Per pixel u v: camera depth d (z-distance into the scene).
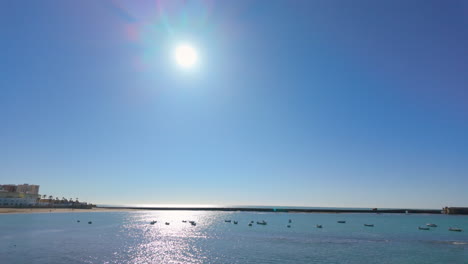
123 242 63.62
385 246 60.81
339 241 68.12
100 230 88.12
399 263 44.69
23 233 74.81
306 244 63.03
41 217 132.50
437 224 131.88
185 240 68.56
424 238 75.25
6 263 41.50
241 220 151.12
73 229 88.19
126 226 104.50
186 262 44.81
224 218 170.50
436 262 45.50
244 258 47.72
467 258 48.62
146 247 57.34
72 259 44.66
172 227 103.69
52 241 62.34
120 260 45.16
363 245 62.12
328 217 191.62
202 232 87.25
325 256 49.53
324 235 80.38
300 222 138.25
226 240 69.06
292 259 47.19
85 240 65.38
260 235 79.88
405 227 111.50
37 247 54.59
